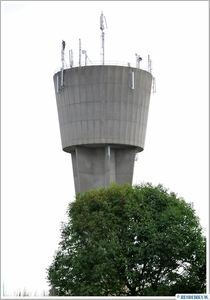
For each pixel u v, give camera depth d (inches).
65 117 2783.0
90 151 2790.4
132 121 2751.0
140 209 2129.7
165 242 2037.4
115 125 2716.5
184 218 2150.6
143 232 2058.3
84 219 2139.5
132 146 2773.1
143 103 2797.7
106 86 2709.2
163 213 2123.5
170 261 2074.3
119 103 2719.0
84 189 2748.5
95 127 2714.1
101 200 2180.1
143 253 2036.2
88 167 2773.1
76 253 2090.3
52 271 2171.5
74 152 2874.0
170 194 2253.9
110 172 2746.1
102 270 1998.0
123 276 2064.5
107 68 2709.2
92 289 2011.6
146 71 2797.7
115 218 2123.5
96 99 2714.1
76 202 2237.9
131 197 2183.8
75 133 2741.1
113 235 2071.9
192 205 2234.3
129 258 2044.8
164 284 2071.9
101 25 2753.4
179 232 2073.1
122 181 2787.9
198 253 2094.0
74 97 2736.2
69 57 2783.0
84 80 2719.0
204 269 2127.2
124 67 2726.4
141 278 2074.3
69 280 2086.6
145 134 2859.3
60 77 2795.3
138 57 2800.2
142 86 2778.1
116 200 2171.5
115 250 2044.8
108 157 2733.8
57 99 2834.6
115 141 2716.5
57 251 2197.3
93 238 2089.1
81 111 2726.4
